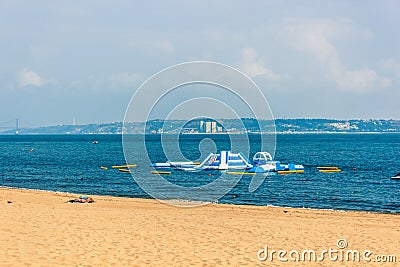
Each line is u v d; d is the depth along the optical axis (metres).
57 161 66.62
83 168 54.66
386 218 21.75
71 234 15.12
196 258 13.11
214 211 22.36
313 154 86.00
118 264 12.18
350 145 125.94
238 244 14.98
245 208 24.03
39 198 26.00
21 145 134.88
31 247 13.18
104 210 21.05
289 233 17.00
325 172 51.38
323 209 26.03
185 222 18.47
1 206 20.73
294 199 32.28
